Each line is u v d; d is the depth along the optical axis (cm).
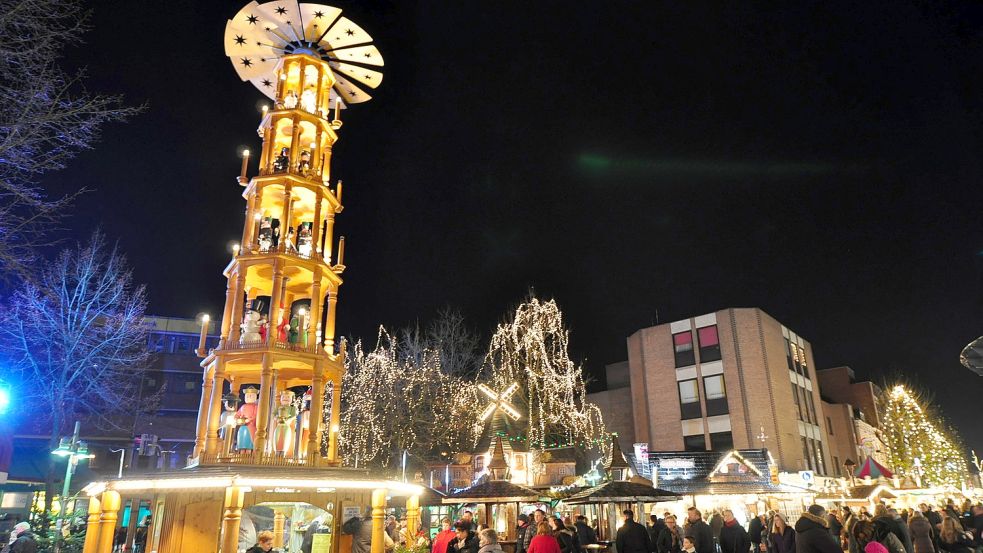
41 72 1070
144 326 3347
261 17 1247
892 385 6109
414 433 3606
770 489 2905
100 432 3800
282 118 1181
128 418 4003
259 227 1127
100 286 2645
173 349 4788
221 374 1012
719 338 4338
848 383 5931
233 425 1030
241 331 1068
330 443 1118
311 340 1075
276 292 1048
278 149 1234
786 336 4653
